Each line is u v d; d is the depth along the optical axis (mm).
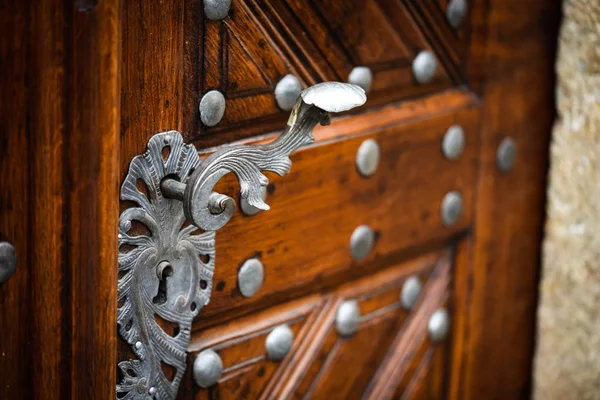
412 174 1286
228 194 1086
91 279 982
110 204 977
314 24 1123
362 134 1208
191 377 1107
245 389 1165
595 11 1307
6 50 904
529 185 1441
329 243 1208
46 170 944
